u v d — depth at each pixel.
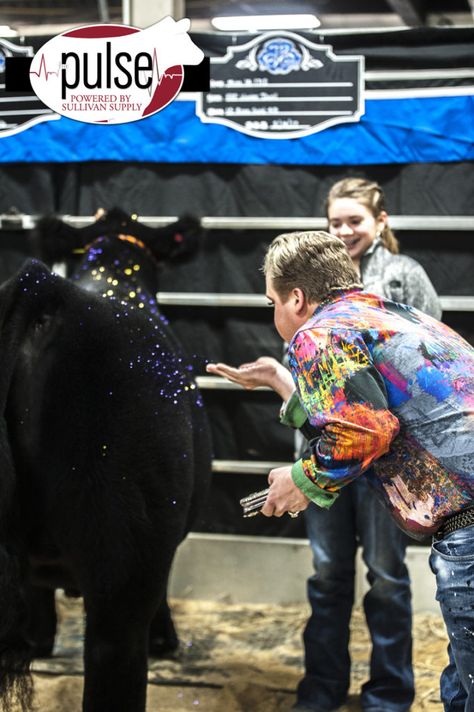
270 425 4.80
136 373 2.66
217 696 3.70
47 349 2.59
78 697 3.63
